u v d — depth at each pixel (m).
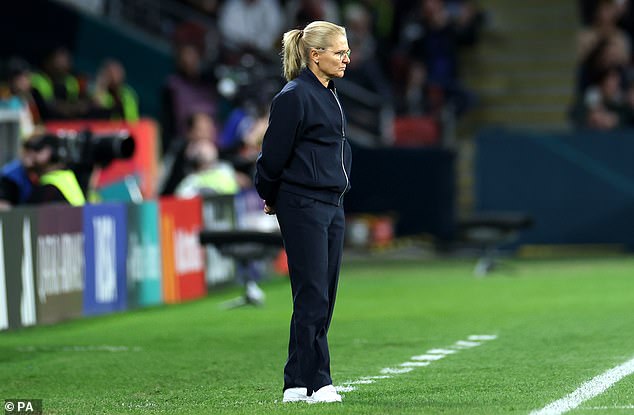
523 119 90.19
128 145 44.41
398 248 72.38
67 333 40.97
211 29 79.94
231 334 40.41
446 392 27.50
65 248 44.06
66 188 45.16
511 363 32.28
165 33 84.31
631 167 69.38
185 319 44.75
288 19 82.75
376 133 78.38
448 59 84.25
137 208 48.44
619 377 29.00
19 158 50.19
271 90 61.84
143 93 80.00
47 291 43.03
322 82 25.17
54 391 29.73
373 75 79.69
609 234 69.94
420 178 72.31
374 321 42.97
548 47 92.12
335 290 25.52
